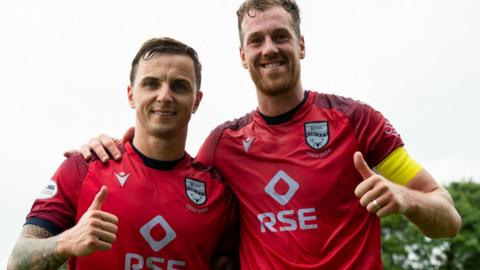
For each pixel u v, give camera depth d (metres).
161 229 4.69
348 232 4.53
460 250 29.34
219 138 5.11
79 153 4.97
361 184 3.81
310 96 4.99
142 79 4.77
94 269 4.59
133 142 5.03
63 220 4.63
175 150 4.89
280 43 4.76
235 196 5.03
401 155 4.67
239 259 4.94
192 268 4.74
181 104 4.73
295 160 4.73
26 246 4.30
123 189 4.74
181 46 4.89
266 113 4.95
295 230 4.55
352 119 4.78
